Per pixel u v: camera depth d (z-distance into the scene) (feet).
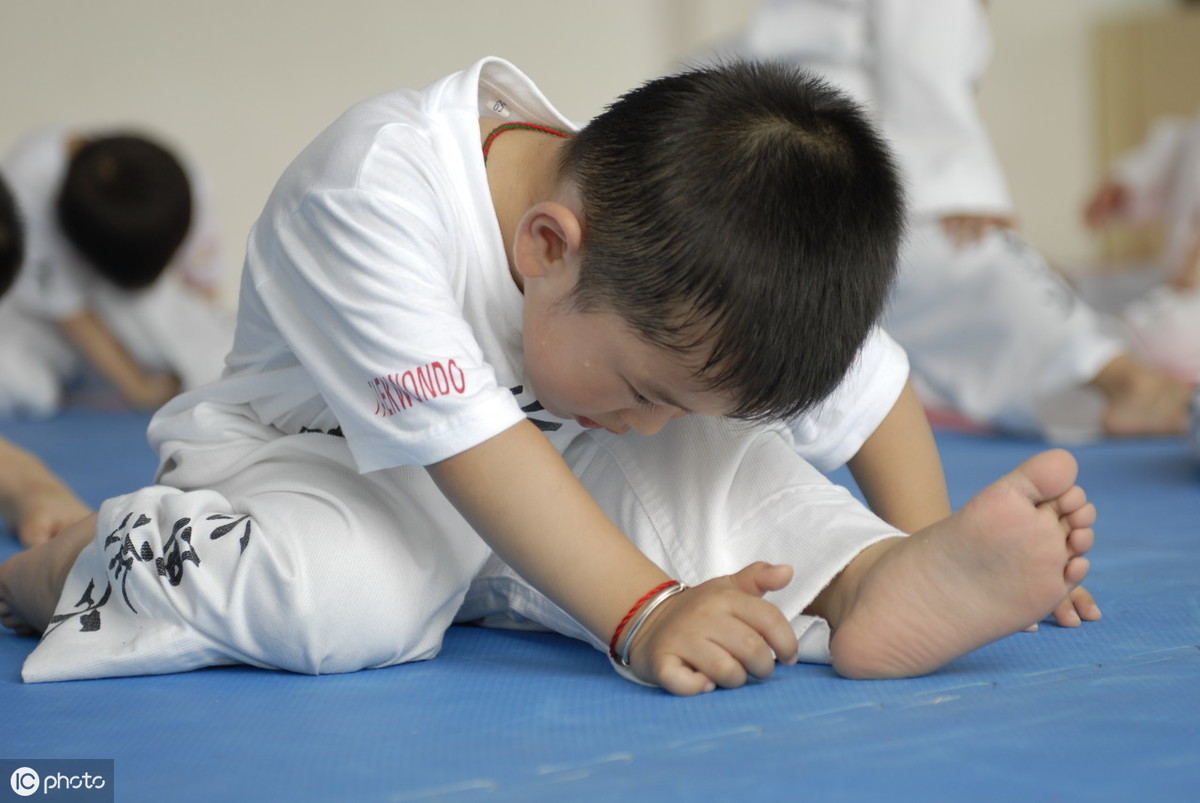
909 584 2.95
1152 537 4.79
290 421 3.76
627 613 3.01
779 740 2.56
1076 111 21.58
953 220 8.00
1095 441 7.84
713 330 2.80
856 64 8.29
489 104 3.68
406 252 3.18
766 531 3.40
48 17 14.99
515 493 3.06
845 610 3.15
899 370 3.91
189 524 3.33
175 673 3.31
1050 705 2.74
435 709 2.91
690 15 18.16
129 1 15.33
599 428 3.72
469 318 3.45
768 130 2.90
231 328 11.60
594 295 2.94
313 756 2.58
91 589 3.49
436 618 3.42
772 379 2.85
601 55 17.85
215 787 2.41
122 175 10.37
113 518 3.46
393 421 3.16
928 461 3.97
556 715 2.82
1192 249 10.43
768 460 3.54
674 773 2.39
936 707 2.76
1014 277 7.92
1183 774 2.32
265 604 3.19
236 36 15.85
